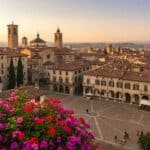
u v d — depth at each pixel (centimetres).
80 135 1264
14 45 18875
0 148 1138
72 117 1366
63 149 1195
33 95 6209
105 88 9669
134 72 9600
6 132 1181
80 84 11144
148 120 7138
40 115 1336
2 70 11069
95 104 8856
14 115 1325
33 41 18975
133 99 9131
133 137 5822
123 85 9275
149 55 19938
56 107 1450
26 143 1107
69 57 15450
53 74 11056
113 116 7475
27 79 12300
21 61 11188
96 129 6350
